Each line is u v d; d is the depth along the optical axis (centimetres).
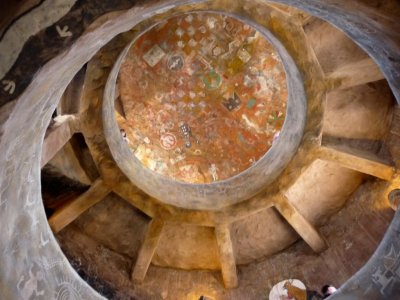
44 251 606
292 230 970
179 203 938
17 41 313
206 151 1359
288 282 922
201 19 1271
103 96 820
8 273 496
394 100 842
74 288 664
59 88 494
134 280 912
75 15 330
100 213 912
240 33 1280
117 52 794
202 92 1356
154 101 1348
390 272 688
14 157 471
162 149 1346
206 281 955
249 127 1341
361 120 879
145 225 938
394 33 454
